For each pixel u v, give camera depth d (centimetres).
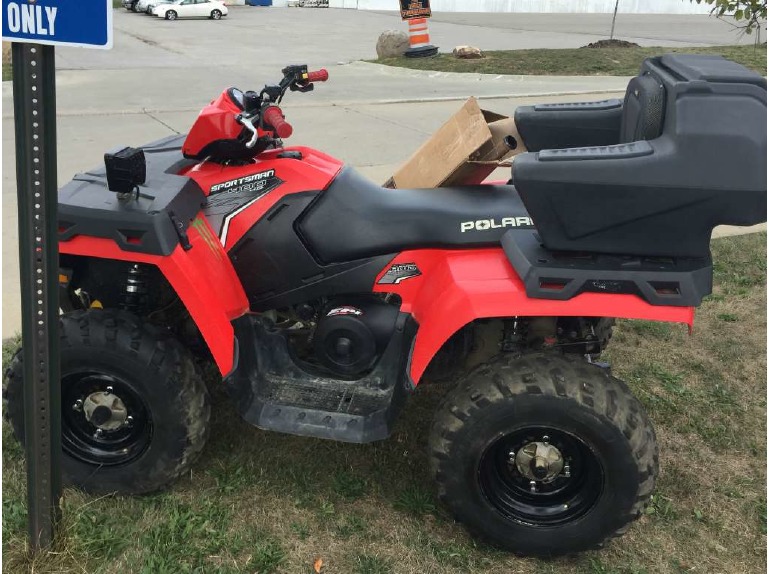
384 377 274
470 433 235
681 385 364
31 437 223
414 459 303
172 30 2448
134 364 250
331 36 2320
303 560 248
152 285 274
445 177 287
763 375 375
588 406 226
